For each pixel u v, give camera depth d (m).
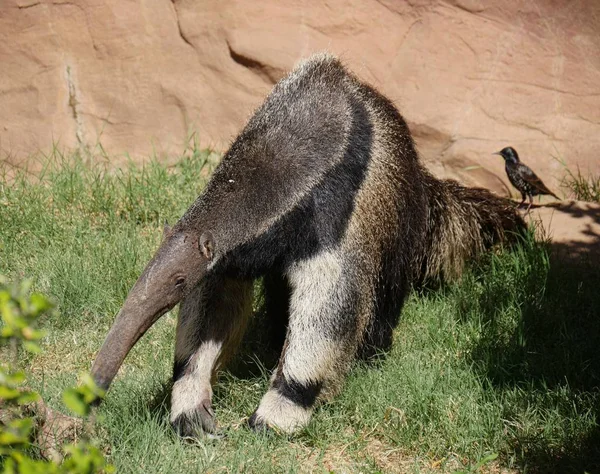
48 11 11.84
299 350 6.79
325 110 6.98
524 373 7.65
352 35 11.73
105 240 9.84
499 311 8.76
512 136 11.50
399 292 8.16
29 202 10.38
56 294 8.62
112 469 4.06
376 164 7.30
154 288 6.02
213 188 6.54
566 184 11.35
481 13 11.76
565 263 9.72
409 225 8.20
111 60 11.85
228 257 6.54
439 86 11.60
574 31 11.62
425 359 7.89
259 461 6.35
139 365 7.84
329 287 6.77
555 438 6.70
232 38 11.66
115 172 11.57
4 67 11.77
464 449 6.62
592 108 11.51
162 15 11.92
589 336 8.34
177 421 6.76
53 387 7.18
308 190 6.66
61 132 11.73
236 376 7.71
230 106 11.73
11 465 4.05
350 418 7.07
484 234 10.05
